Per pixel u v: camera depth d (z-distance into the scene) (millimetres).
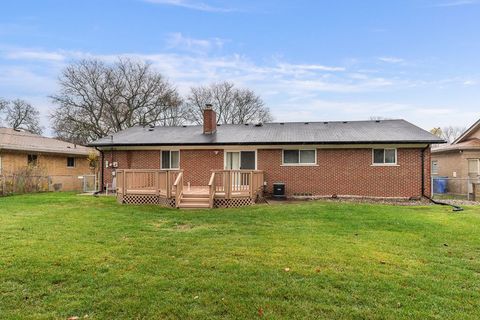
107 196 15914
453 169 22891
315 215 10000
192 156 16953
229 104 46375
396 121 18984
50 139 26000
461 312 3727
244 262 5344
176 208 11773
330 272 4910
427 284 4500
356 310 3738
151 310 3711
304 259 5516
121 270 4930
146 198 12945
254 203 13422
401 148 15281
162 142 16781
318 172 15953
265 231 7758
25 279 4547
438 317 3604
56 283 4445
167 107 39438
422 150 15164
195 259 5496
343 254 5812
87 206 11969
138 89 37500
